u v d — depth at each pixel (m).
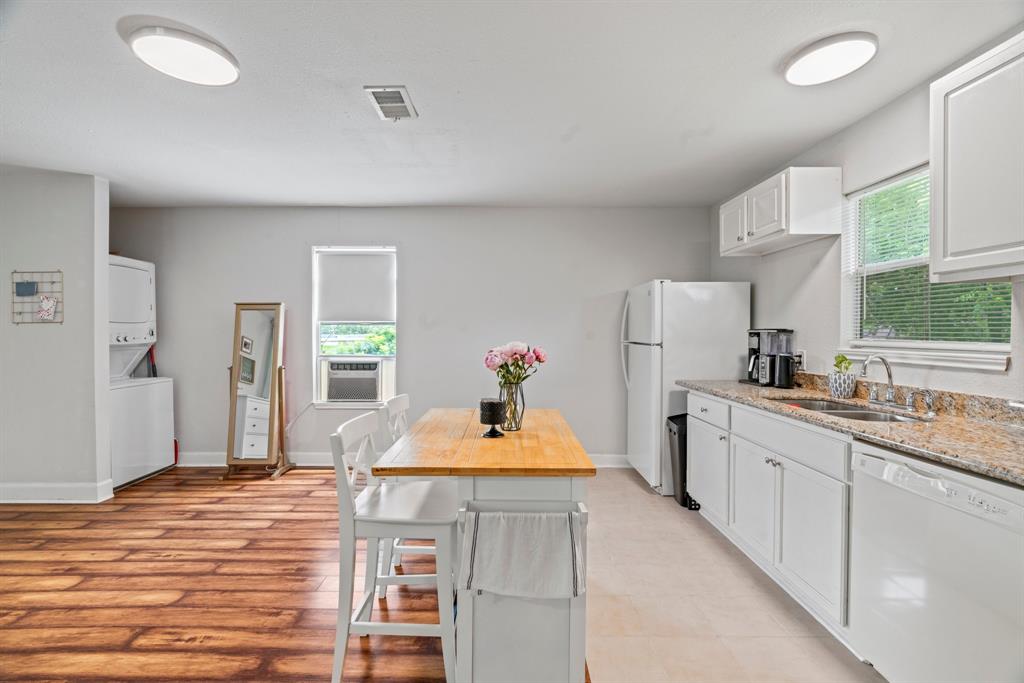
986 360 2.10
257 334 4.77
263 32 1.98
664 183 4.09
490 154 3.40
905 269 2.59
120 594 2.52
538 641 1.78
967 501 1.42
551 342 4.96
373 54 2.14
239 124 2.88
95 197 3.85
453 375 4.95
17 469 3.87
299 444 4.94
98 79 2.35
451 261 4.93
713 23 1.93
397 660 2.04
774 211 3.11
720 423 3.18
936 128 1.91
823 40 2.04
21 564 2.84
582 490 1.83
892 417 2.35
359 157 3.46
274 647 2.10
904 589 1.67
